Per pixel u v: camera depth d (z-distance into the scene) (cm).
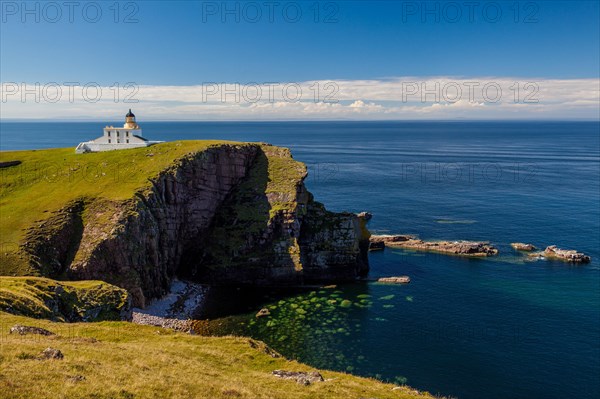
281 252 9775
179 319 7762
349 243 9988
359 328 7319
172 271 9619
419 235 12756
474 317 7675
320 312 8006
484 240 12300
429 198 17862
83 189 9406
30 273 7312
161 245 9181
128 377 2855
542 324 7388
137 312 7788
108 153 11538
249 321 7675
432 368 6109
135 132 13612
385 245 11944
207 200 10675
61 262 7950
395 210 15825
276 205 10562
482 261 10612
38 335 3619
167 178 9762
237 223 10394
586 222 13938
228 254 9825
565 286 9006
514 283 9194
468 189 19800
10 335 3506
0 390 2306
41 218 8394
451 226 13675
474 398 5444
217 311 8138
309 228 10425
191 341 4362
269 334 7144
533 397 5481
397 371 6025
